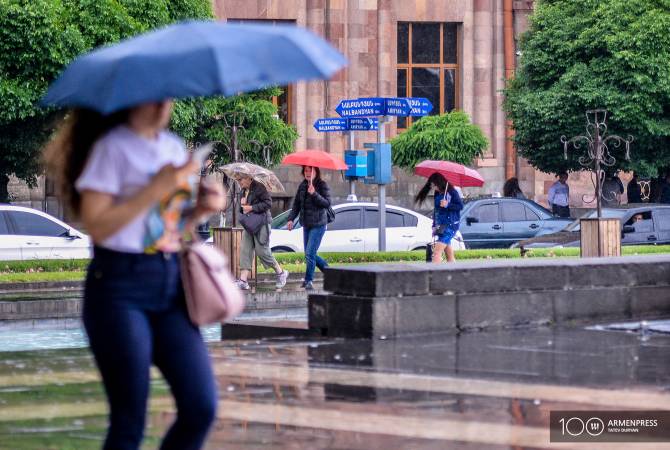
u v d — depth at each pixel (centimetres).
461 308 2586
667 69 8875
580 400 1842
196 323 1249
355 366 2148
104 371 1228
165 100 1230
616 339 2512
